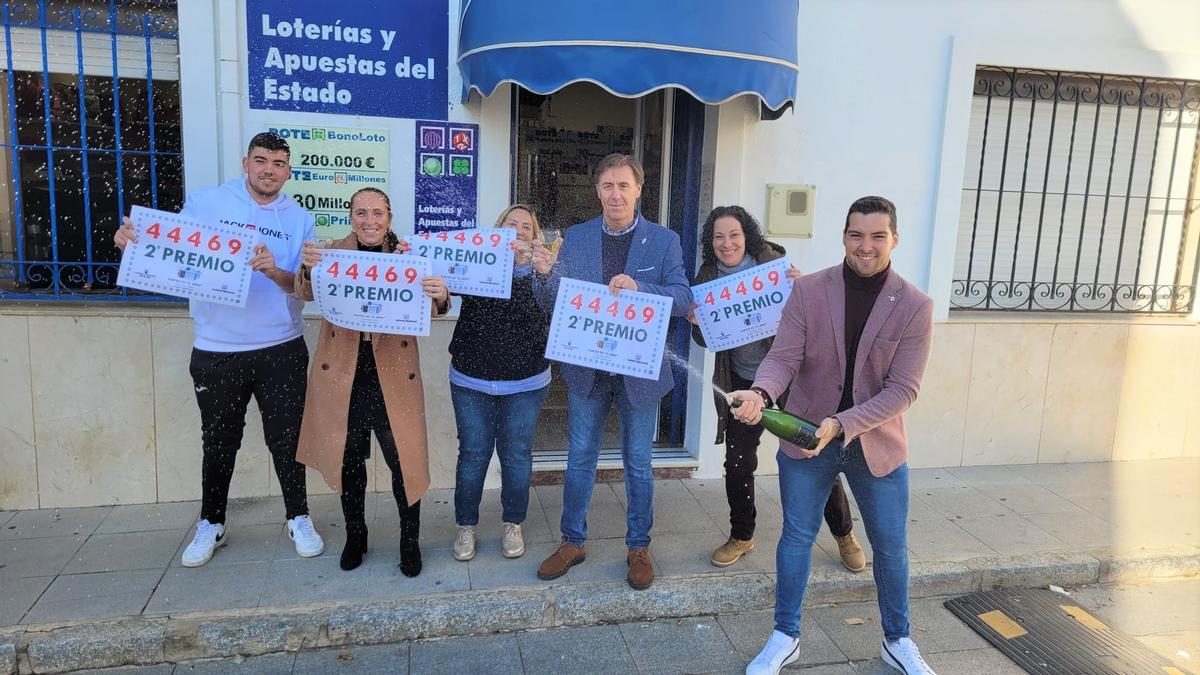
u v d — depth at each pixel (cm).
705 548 367
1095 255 506
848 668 296
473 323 322
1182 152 504
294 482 345
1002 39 450
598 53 328
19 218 378
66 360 375
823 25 428
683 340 465
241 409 336
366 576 330
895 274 263
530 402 332
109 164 383
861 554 347
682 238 455
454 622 308
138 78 379
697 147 441
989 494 450
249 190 329
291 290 319
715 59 336
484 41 346
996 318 483
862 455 270
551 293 322
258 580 324
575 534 340
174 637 286
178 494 399
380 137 386
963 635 322
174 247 298
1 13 362
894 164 450
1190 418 520
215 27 364
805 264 447
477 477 338
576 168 470
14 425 376
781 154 434
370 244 312
